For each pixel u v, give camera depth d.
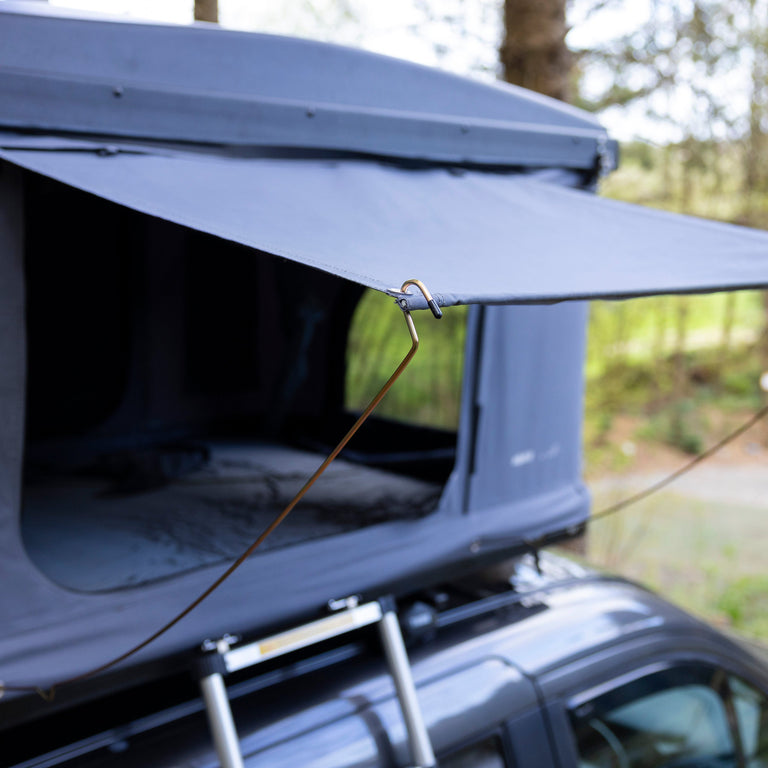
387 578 2.23
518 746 1.90
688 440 11.36
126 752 1.63
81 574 1.99
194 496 2.73
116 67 1.98
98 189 1.72
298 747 1.69
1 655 1.68
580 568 2.54
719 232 2.41
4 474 1.69
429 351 3.14
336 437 3.49
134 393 3.35
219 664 1.66
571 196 2.63
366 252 1.68
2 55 1.84
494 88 2.66
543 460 2.68
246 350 3.66
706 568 7.44
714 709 2.27
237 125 2.14
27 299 3.07
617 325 12.30
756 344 13.24
